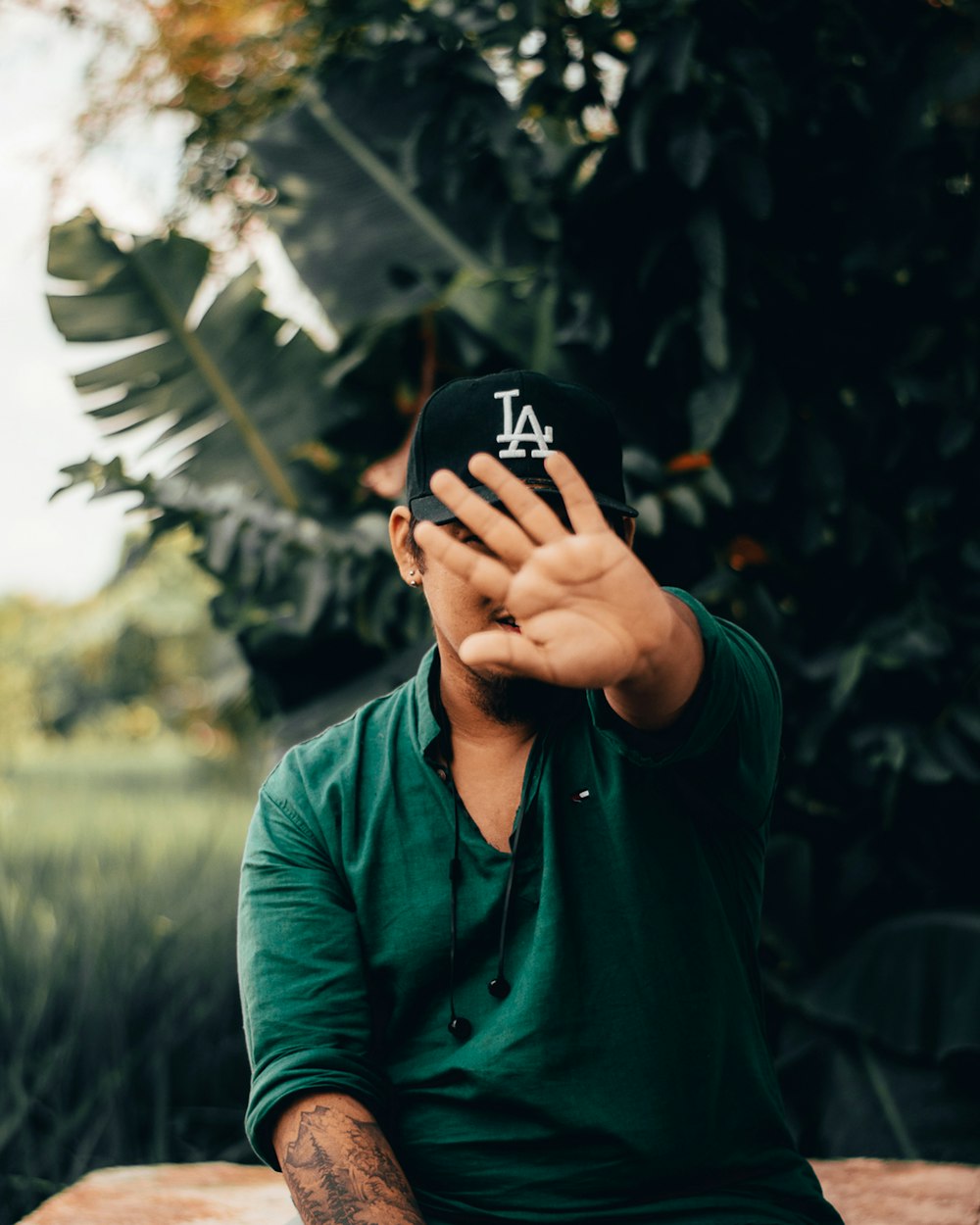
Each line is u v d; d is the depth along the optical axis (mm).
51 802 9039
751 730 1215
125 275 3975
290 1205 2125
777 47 3236
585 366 3527
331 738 1396
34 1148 3658
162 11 4770
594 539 1030
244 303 4016
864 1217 2045
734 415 3285
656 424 3529
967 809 3412
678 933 1250
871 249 3246
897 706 3330
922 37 3232
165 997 4195
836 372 3424
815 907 3514
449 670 1298
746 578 3609
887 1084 3186
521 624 1040
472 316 3664
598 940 1235
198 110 4844
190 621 12867
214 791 10969
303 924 1305
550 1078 1221
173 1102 3957
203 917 4945
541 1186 1231
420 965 1271
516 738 1304
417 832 1286
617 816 1255
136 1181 2279
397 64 3791
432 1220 1252
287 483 4168
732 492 3359
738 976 1291
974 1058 3172
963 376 3295
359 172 3939
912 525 3355
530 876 1252
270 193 4641
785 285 3215
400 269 3938
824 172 3293
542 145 3795
